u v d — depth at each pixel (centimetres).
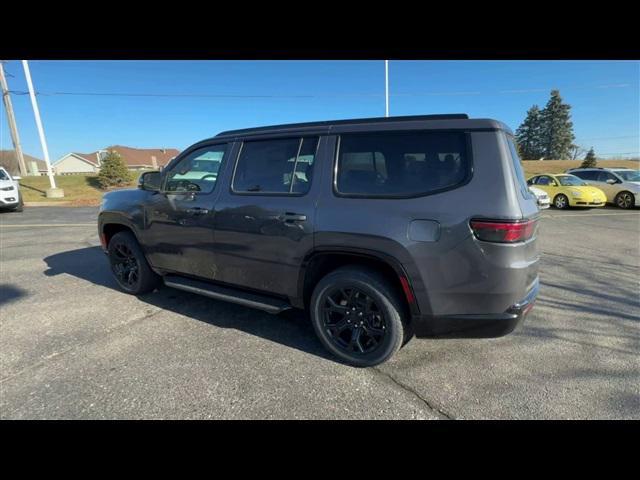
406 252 243
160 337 326
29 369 274
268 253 301
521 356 292
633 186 1316
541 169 4262
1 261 590
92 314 375
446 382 259
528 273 237
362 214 256
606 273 512
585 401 238
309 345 312
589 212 1234
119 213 407
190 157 358
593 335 328
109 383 257
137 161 6656
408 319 268
